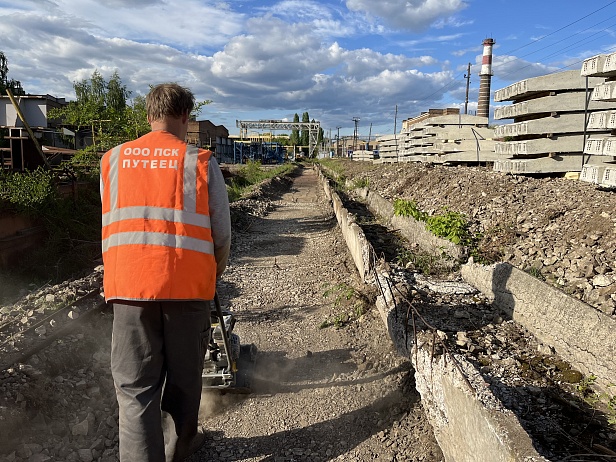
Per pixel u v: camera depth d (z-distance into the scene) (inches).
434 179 478.3
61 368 159.0
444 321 178.2
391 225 396.5
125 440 102.0
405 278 231.8
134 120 440.1
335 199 552.4
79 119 459.5
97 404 150.0
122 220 104.4
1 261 287.1
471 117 639.8
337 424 147.7
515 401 125.6
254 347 185.6
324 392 165.5
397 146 987.9
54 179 360.5
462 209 325.1
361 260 285.6
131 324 103.0
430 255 271.7
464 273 232.4
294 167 2149.4
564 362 146.3
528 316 169.8
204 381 152.2
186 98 114.4
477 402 108.0
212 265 108.1
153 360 105.4
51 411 137.9
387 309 202.1
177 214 103.9
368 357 188.9
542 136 346.0
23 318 190.4
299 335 215.8
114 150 110.9
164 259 101.6
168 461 115.2
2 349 157.0
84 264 333.4
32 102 446.0
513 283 182.5
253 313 244.4
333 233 455.5
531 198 287.7
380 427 145.7
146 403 103.2
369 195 585.0
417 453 133.2
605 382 130.1
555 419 119.3
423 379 146.6
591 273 175.2
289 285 289.9
